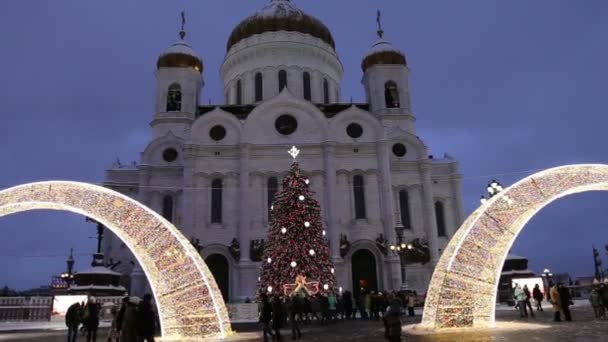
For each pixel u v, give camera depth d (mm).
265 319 18906
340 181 51781
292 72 62219
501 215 19516
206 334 18234
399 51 60125
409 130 57125
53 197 18078
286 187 35438
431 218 51438
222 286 48375
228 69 66250
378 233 50094
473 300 19547
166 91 56938
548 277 45094
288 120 53312
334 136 52781
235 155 51656
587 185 18906
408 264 49469
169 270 18359
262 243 48594
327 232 49156
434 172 55562
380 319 31781
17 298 34969
